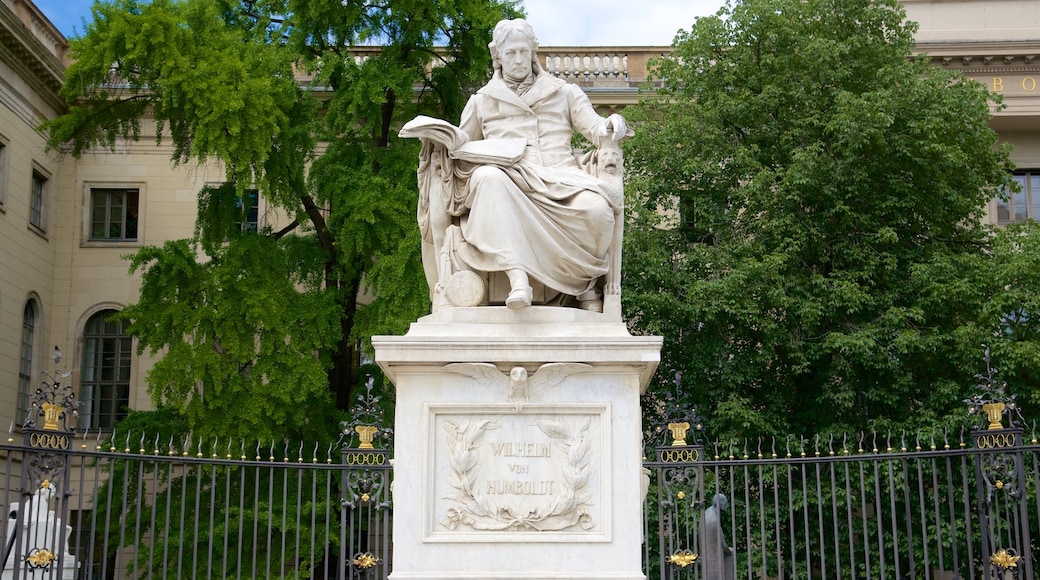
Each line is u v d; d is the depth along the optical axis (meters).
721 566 9.59
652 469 10.65
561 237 6.04
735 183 18.20
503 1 19.89
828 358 16.86
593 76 26.53
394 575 5.61
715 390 16.66
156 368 17.91
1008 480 9.10
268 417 18.02
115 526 18.17
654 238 17.53
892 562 15.17
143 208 27.88
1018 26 26.00
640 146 18.27
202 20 18.50
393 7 19.11
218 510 16.59
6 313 24.77
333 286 20.06
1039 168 26.33
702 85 18.59
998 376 15.73
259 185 18.19
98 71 18.73
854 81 18.17
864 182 17.14
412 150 19.19
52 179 27.45
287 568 16.14
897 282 17.25
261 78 17.81
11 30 23.89
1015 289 16.09
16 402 25.16
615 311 6.12
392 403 18.19
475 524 5.70
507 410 5.82
